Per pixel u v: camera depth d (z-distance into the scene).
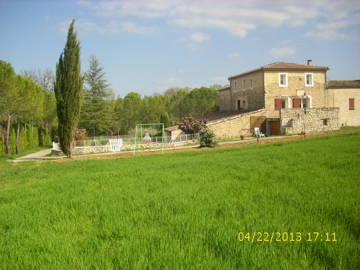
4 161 23.14
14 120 33.66
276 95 36.66
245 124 35.47
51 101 46.34
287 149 17.28
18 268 3.65
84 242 4.31
